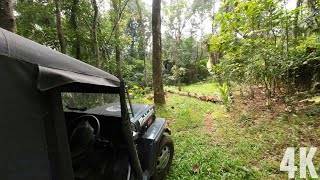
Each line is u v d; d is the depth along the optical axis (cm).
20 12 886
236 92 1139
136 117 334
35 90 153
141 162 327
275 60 720
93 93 316
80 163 262
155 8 957
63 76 164
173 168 420
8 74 144
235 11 747
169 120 780
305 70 806
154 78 984
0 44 143
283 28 754
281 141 513
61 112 174
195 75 2552
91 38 1037
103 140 291
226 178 386
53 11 920
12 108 146
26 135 151
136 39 2653
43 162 159
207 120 773
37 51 168
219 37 809
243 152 484
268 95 791
